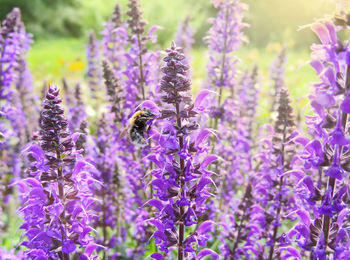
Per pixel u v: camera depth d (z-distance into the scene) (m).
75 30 2.99
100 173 0.55
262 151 0.52
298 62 1.12
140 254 0.57
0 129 0.61
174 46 0.40
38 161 0.41
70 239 0.41
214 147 0.59
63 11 2.91
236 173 0.62
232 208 0.59
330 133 0.38
